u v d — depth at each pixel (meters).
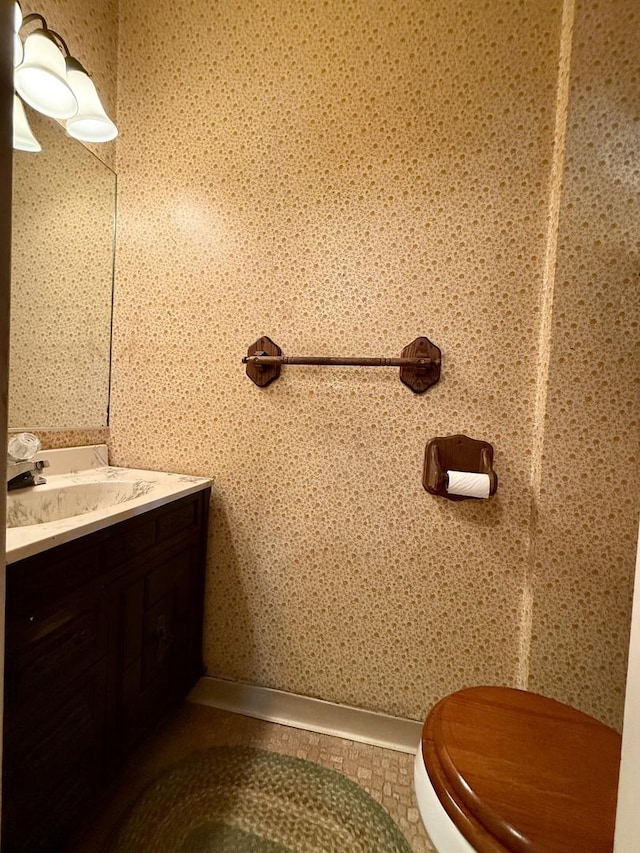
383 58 1.16
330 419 1.25
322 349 1.25
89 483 1.20
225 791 1.02
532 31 1.06
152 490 1.14
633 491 0.98
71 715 0.82
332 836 0.93
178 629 1.21
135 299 1.38
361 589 1.24
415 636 1.21
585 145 0.98
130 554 0.97
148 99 1.33
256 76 1.25
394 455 1.21
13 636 0.67
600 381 1.00
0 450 0.45
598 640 1.01
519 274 1.10
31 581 0.71
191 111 1.31
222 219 1.31
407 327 1.18
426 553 1.19
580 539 1.02
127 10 1.33
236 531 1.33
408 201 1.17
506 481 1.13
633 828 0.37
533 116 1.07
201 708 1.30
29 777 0.72
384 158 1.18
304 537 1.28
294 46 1.22
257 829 0.93
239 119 1.27
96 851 0.87
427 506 1.19
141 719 1.06
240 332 1.31
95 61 1.26
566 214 1.00
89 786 0.88
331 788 1.05
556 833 0.52
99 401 1.38
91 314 1.33
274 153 1.25
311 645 1.28
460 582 1.17
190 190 1.33
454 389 1.16
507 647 1.15
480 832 0.53
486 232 1.12
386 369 1.21
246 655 1.34
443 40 1.12
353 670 1.25
